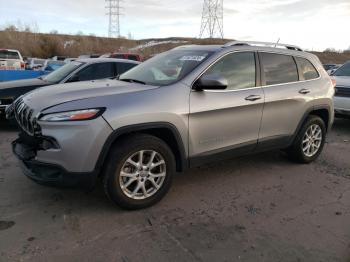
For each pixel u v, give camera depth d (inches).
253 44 187.3
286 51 200.5
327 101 216.7
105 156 136.2
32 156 139.0
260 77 182.7
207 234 132.2
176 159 158.7
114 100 137.6
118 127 135.1
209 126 160.9
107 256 117.2
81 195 160.6
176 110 148.2
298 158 212.8
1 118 283.4
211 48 175.3
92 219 140.3
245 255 120.0
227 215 147.6
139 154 144.2
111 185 139.8
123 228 134.5
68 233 130.0
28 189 165.6
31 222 136.9
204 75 159.5
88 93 143.6
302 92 200.2
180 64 167.9
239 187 177.6
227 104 164.2
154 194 151.1
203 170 199.8
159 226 136.9
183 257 117.8
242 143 177.2
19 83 280.2
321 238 132.1
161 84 155.8
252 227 138.3
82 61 305.4
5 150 226.2
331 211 154.4
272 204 159.5
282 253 121.8
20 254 116.7
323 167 213.2
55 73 303.3
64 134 130.2
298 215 149.6
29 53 2089.1
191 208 152.8
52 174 135.6
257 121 180.2
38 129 135.6
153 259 116.3
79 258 115.6
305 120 208.8
